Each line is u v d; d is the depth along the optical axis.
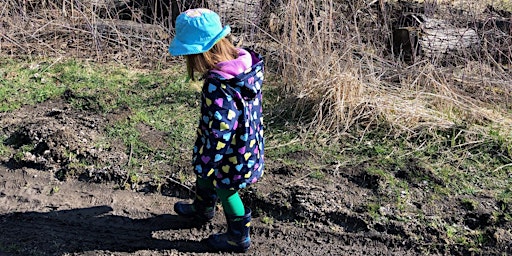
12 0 4.77
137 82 4.05
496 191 2.97
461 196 2.93
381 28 4.66
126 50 4.50
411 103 3.65
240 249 2.59
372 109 3.55
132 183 3.00
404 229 2.71
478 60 4.31
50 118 3.53
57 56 4.40
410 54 4.57
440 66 4.38
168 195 2.96
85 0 4.90
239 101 2.27
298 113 3.62
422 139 3.40
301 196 2.86
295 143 3.37
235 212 2.51
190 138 3.37
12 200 2.92
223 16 4.58
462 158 3.24
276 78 4.11
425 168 3.10
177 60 4.44
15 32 4.59
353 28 4.64
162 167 3.09
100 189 2.99
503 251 2.63
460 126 3.45
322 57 3.75
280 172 3.07
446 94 3.77
